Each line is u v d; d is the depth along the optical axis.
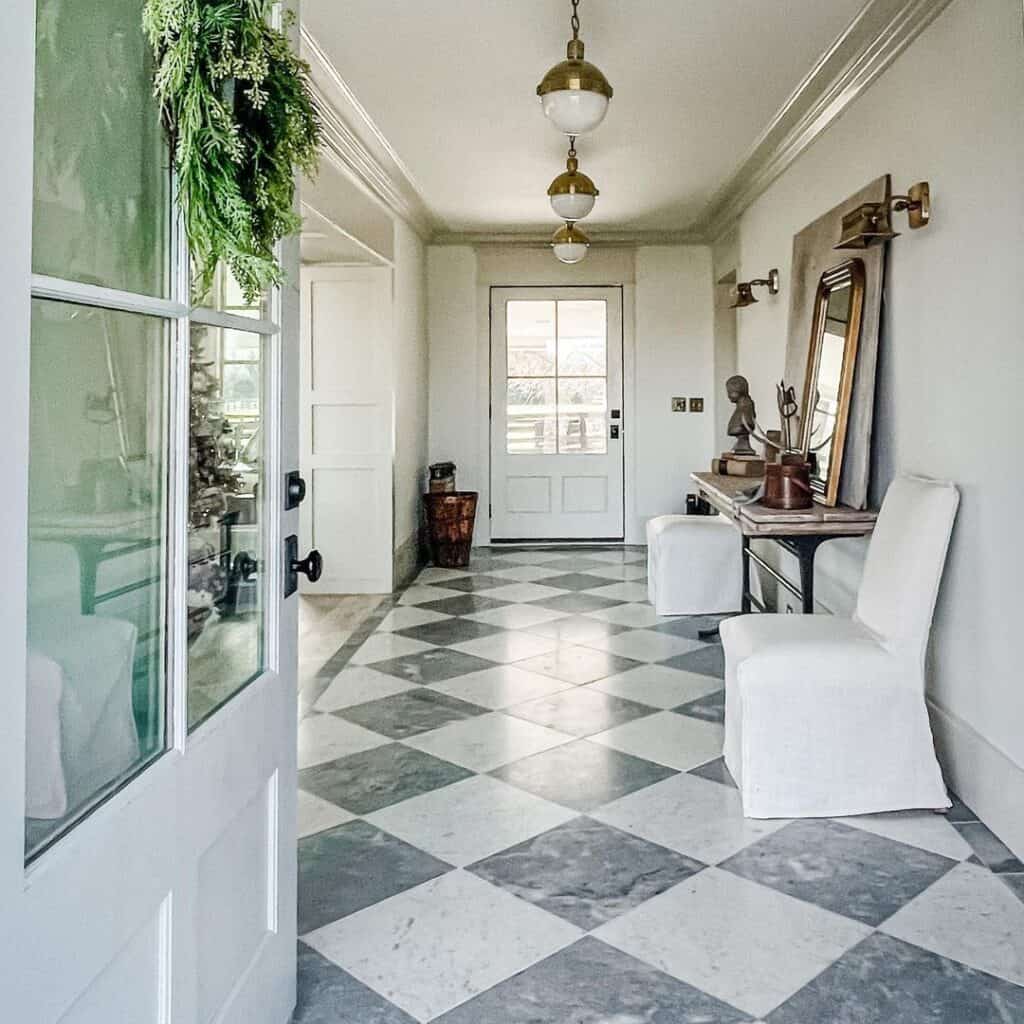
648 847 2.26
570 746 2.97
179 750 1.12
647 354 7.03
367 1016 1.61
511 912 1.96
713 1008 1.63
